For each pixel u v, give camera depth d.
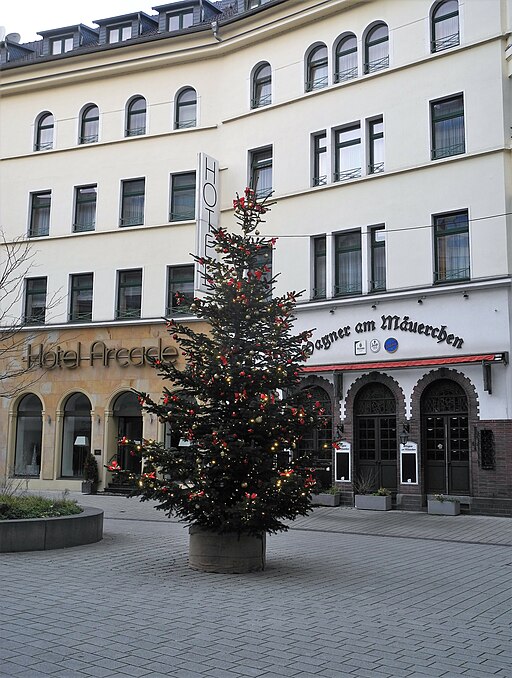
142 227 28.98
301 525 18.53
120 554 13.58
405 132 23.20
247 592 10.25
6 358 30.11
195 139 28.64
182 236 28.38
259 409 11.82
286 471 11.65
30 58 33.22
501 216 21.06
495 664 7.06
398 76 23.52
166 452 12.07
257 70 27.47
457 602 9.77
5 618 8.62
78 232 30.25
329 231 24.44
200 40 28.80
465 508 20.84
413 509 21.42
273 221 25.72
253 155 27.17
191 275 28.33
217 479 11.77
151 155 29.34
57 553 13.60
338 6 24.86
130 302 29.17
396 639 7.90
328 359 23.70
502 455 20.14
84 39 32.81
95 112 30.95
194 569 11.98
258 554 12.02
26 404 30.03
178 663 6.96
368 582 11.12
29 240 30.23
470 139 21.88
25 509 14.60
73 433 29.17
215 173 26.97
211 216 26.61
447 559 13.48
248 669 6.82
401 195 23.03
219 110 28.36
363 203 23.80
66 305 29.89
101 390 28.47
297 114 25.75
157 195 29.03
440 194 22.27
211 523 11.80
